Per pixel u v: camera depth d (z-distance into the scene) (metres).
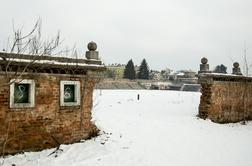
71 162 9.43
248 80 20.78
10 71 9.21
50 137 10.49
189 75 106.31
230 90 19.39
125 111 21.52
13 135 9.49
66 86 11.09
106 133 12.97
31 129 9.96
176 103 27.91
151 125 15.77
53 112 10.56
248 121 20.41
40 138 10.21
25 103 9.76
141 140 12.69
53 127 10.58
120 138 12.58
